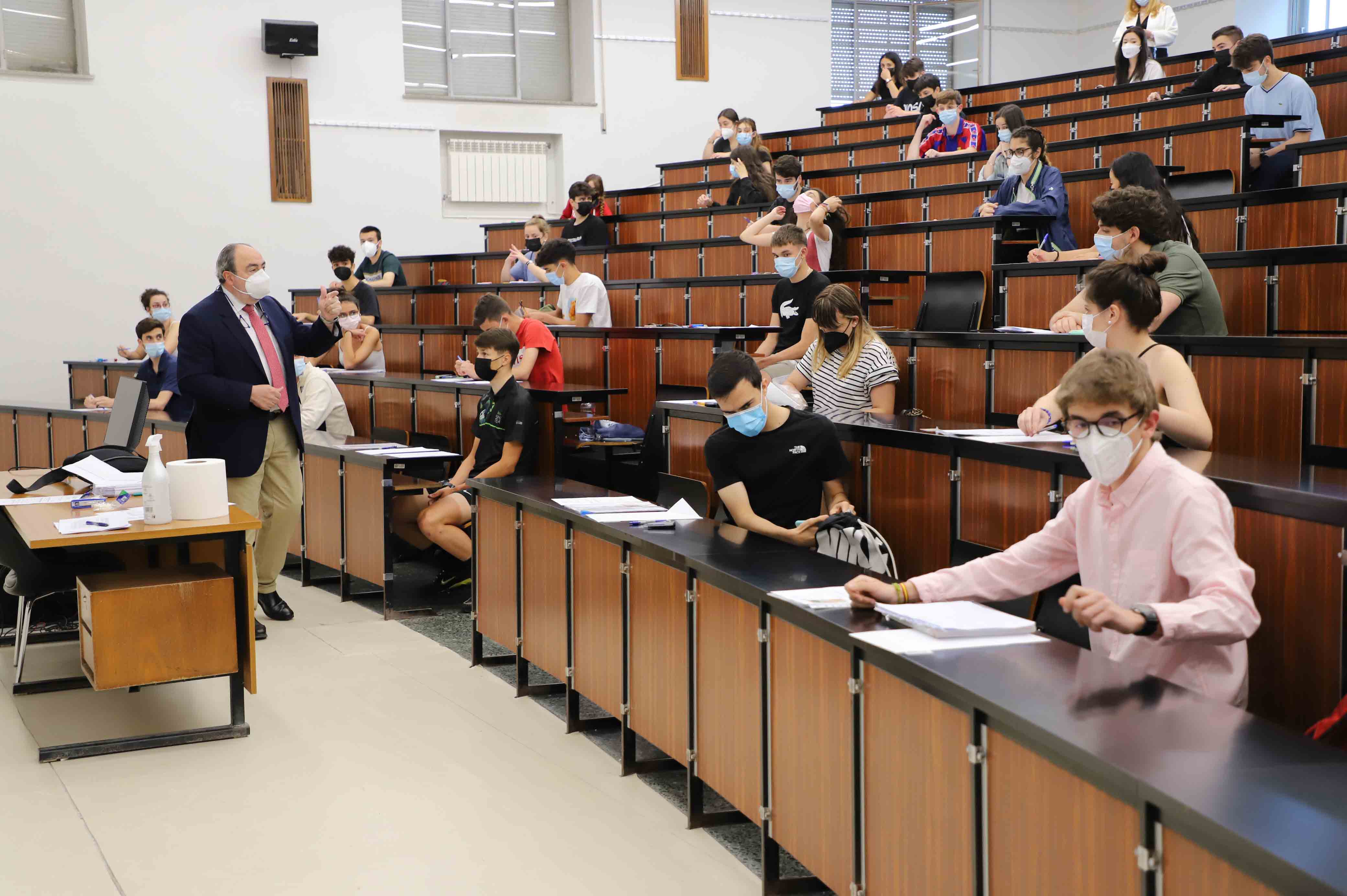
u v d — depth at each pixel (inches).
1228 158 224.4
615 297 263.0
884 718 79.0
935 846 73.9
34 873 101.2
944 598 87.1
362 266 358.0
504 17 446.0
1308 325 145.5
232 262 169.2
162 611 131.0
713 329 198.7
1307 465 96.0
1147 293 96.6
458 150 432.1
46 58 376.5
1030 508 113.6
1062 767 62.3
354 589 213.2
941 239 215.6
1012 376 147.3
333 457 206.7
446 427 234.1
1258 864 48.8
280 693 151.9
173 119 384.2
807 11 481.4
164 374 271.6
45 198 368.8
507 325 215.0
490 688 154.6
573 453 214.4
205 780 122.5
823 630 85.4
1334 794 53.8
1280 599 86.2
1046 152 252.7
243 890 97.6
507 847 105.5
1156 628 69.0
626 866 101.9
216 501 138.1
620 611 123.6
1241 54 239.5
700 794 110.3
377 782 121.3
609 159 455.2
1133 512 77.2
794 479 130.8
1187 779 55.5
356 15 410.0
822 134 385.7
